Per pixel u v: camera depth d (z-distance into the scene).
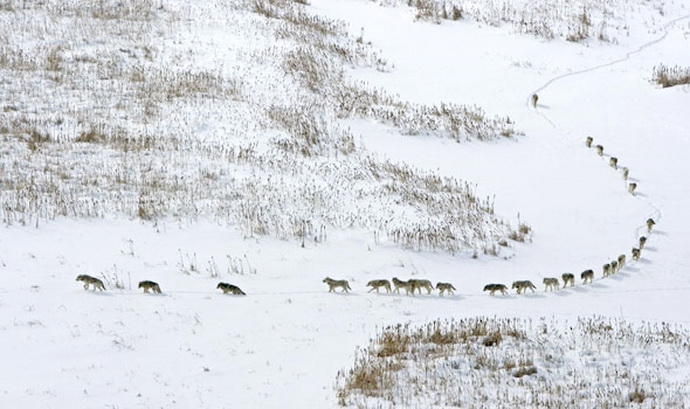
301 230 48.53
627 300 44.09
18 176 51.59
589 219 55.19
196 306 38.78
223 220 49.16
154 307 38.12
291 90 70.38
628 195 59.41
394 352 34.50
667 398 30.89
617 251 51.12
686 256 50.75
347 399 29.73
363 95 73.12
